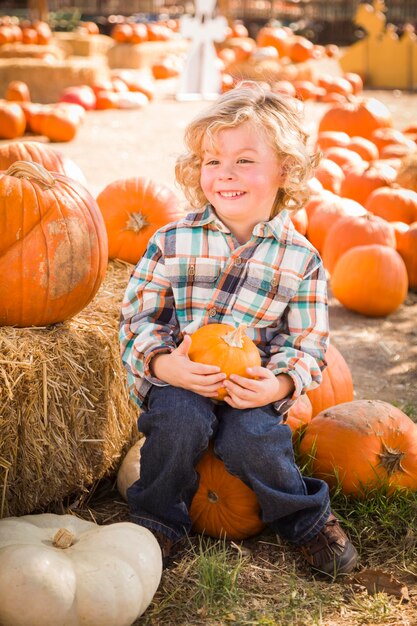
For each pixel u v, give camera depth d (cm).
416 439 287
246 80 290
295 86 1385
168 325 261
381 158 823
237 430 238
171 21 2419
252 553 260
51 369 258
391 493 279
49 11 2536
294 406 301
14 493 257
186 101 1393
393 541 265
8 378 245
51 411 260
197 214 259
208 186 252
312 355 253
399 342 455
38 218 270
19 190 270
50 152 400
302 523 251
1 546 219
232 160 248
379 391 389
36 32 1794
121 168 831
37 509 272
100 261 286
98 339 279
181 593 239
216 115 248
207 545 263
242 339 243
